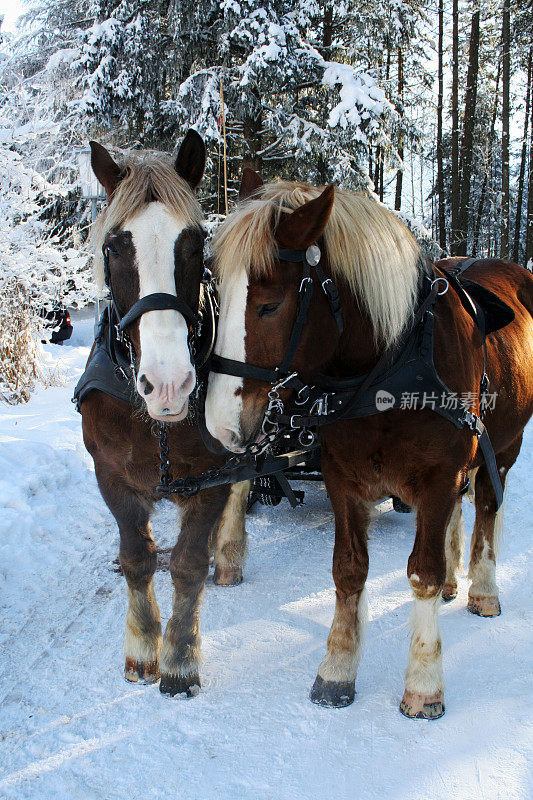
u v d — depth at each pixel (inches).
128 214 86.3
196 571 108.7
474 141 954.1
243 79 383.2
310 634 127.5
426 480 100.3
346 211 96.4
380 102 402.0
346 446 102.1
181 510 110.4
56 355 395.2
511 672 112.5
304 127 407.8
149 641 112.3
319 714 102.6
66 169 401.1
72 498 196.7
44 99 352.2
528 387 136.9
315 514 198.7
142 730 98.3
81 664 116.1
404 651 121.4
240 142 450.6
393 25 527.8
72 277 315.6
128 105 440.1
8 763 90.7
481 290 119.7
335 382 97.4
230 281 80.5
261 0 388.5
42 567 154.4
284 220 83.9
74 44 567.8
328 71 404.8
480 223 1064.2
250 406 82.0
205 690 109.3
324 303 89.6
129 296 86.8
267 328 81.1
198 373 96.5
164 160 94.0
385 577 151.9
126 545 109.0
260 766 90.7
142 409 95.8
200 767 90.4
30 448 215.5
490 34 835.4
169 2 428.5
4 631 125.4
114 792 85.7
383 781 87.7
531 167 736.3
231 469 103.1
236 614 135.5
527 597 140.4
